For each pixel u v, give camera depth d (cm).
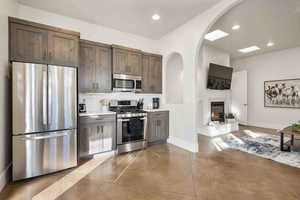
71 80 257
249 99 655
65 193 191
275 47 529
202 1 276
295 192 194
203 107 503
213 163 280
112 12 311
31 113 222
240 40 463
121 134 333
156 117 393
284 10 300
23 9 283
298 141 409
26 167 219
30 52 240
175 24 364
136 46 423
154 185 209
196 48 331
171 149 359
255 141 418
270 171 249
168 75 452
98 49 339
